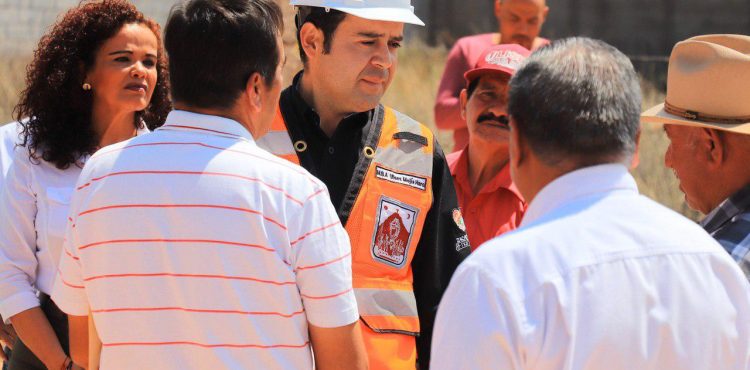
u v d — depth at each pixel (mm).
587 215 3924
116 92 6367
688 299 3879
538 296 3732
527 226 3957
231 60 4523
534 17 11164
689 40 5766
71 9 6590
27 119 6539
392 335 5676
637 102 4008
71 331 4977
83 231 4539
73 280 4723
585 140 3906
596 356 3738
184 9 4594
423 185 5973
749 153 5395
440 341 3844
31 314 6156
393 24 5953
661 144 17609
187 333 4406
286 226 4418
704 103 5500
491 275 3781
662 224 3990
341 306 4523
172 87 4625
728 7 33656
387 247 5797
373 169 5883
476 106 7184
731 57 5410
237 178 4398
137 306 4434
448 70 11297
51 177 6309
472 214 7242
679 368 3834
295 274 4473
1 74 20766
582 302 3754
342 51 5867
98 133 6512
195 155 4453
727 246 5137
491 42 11336
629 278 3820
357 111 5957
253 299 4375
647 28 34375
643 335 3787
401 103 21734
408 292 5824
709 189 5590
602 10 34719
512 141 4102
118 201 4441
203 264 4355
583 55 3975
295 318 4480
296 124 5969
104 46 6355
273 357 4426
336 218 4609
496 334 3695
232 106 4598
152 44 6531
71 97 6328
